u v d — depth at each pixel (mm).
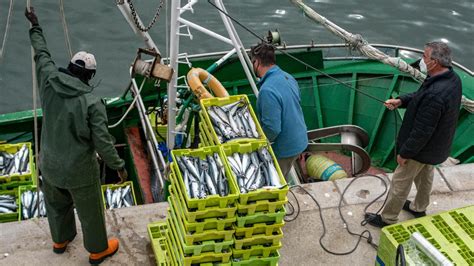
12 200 7516
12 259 5441
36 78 5293
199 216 4602
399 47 10242
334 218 6172
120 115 9930
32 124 9586
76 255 5523
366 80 10328
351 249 5844
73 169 4695
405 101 5711
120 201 8430
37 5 15141
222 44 14438
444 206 6391
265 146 5137
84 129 4562
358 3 15836
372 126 10234
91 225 5109
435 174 6805
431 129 5020
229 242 4762
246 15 15273
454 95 5004
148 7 15461
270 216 4758
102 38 14445
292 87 5656
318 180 8320
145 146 9539
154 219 5988
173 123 7680
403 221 5898
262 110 5512
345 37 7906
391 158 9773
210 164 4879
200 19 15031
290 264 5660
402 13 15523
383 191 6531
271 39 7859
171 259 5191
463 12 15539
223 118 5379
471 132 9273
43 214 7344
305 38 14680
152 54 7008
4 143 8508
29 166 7777
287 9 15508
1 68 13477
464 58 14188
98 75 13438
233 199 4598
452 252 5230
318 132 8469
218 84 6965
